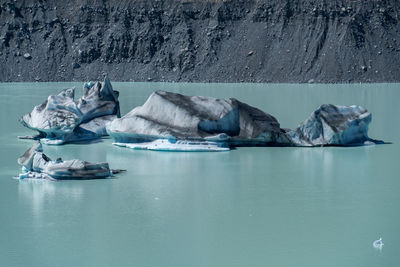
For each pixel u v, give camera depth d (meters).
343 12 183.88
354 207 42.41
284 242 36.09
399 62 174.38
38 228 38.47
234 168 54.00
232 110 63.72
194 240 36.41
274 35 184.75
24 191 46.44
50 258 34.12
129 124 64.12
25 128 77.56
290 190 46.69
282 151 61.56
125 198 44.56
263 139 63.75
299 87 148.38
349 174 51.66
